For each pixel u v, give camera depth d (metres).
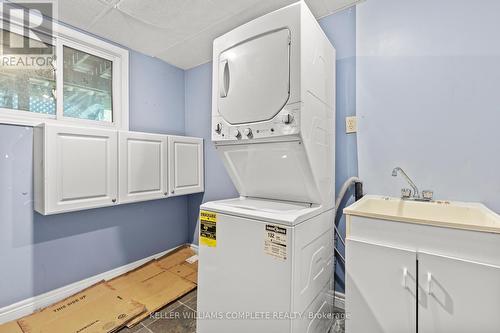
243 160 1.77
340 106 2.02
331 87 1.83
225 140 1.68
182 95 3.21
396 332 1.26
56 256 2.09
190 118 3.20
